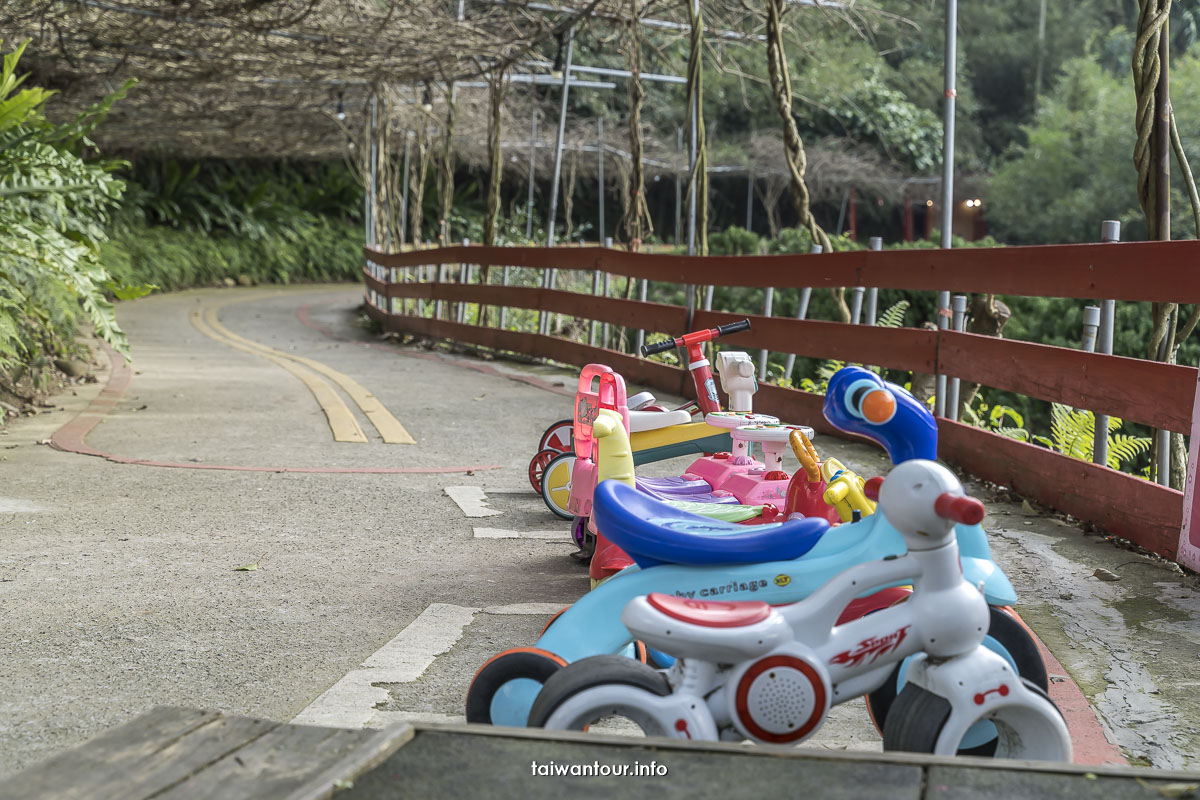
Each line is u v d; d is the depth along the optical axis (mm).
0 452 6895
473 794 1832
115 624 3770
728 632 2240
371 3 14312
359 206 42156
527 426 8328
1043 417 10625
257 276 36125
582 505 4371
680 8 14555
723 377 4320
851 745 2898
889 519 2367
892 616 2348
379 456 7062
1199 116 30703
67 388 9984
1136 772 1938
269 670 3363
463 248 15500
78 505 5543
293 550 4793
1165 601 3906
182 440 7516
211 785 1790
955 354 6273
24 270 8695
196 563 4551
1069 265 5262
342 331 20031
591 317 11719
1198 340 11141
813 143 43438
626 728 2975
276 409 9055
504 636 3678
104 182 9078
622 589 2650
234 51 15523
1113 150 35062
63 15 13297
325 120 26578
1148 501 4516
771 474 4016
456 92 23672
